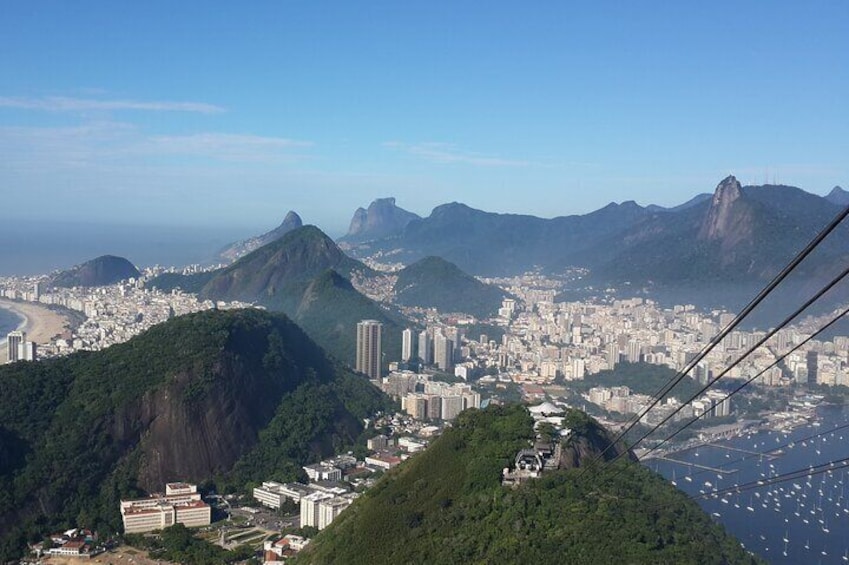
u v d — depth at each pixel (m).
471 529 172.75
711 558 160.88
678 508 183.75
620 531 160.25
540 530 165.00
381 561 175.12
